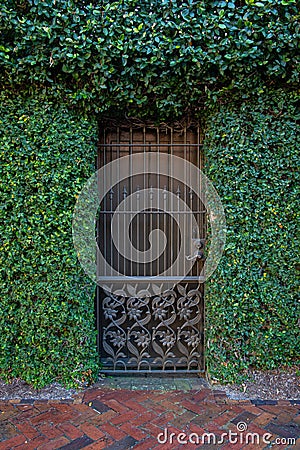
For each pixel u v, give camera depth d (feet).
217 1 8.09
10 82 8.48
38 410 8.35
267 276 9.20
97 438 7.38
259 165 8.99
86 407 8.49
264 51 8.21
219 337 9.34
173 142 10.07
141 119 9.84
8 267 9.00
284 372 9.45
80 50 8.09
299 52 8.20
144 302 10.15
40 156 8.79
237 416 8.11
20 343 9.22
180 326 10.17
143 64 8.25
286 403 8.61
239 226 9.11
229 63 8.23
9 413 8.22
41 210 8.93
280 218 9.08
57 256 9.00
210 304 9.45
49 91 8.64
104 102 8.95
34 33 7.96
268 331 9.25
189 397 8.95
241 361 9.29
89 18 8.09
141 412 8.29
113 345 10.21
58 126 8.84
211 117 9.11
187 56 8.16
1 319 9.10
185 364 10.16
